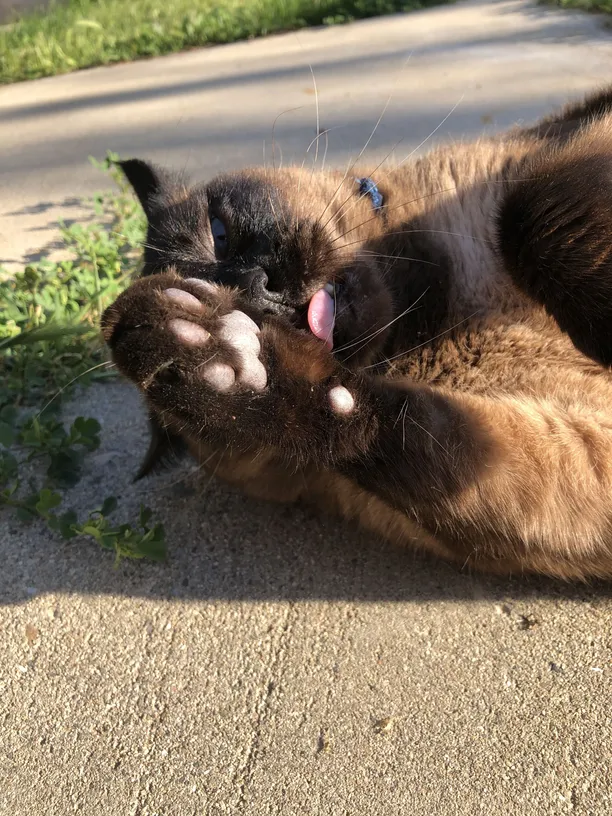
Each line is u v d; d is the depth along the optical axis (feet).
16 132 2.31
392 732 0.65
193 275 0.77
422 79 2.11
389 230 0.88
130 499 0.92
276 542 0.84
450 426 0.67
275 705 0.68
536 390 0.79
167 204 0.92
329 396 0.63
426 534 0.74
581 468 0.71
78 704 0.71
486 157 0.91
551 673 0.68
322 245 0.75
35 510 0.89
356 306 0.77
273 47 2.79
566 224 0.66
